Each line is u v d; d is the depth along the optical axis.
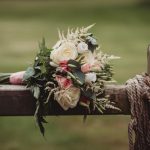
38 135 7.43
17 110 3.18
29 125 7.85
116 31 18.61
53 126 7.86
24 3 30.19
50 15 23.84
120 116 8.31
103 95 3.21
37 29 19.03
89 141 7.23
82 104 3.14
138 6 27.00
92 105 3.19
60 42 3.18
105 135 7.49
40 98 3.13
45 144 7.05
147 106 3.21
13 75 3.32
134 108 3.20
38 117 3.17
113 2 29.41
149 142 3.21
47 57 3.15
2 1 31.28
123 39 16.70
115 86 3.24
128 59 13.11
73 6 28.17
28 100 3.18
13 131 7.58
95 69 3.15
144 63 12.62
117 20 22.00
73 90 3.10
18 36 17.27
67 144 7.07
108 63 3.19
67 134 7.51
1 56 13.50
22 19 22.38
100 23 21.05
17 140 7.19
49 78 3.13
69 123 8.02
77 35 3.18
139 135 3.21
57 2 30.48
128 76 11.09
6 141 7.16
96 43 3.17
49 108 3.19
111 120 8.13
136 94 3.20
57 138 7.31
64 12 25.14
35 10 26.31
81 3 29.70
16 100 3.17
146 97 3.19
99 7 27.22
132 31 18.64
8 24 20.69
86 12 24.97
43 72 3.12
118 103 3.23
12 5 29.11
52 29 19.05
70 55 3.12
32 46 15.12
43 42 3.19
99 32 18.34
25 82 3.24
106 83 3.28
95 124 7.98
